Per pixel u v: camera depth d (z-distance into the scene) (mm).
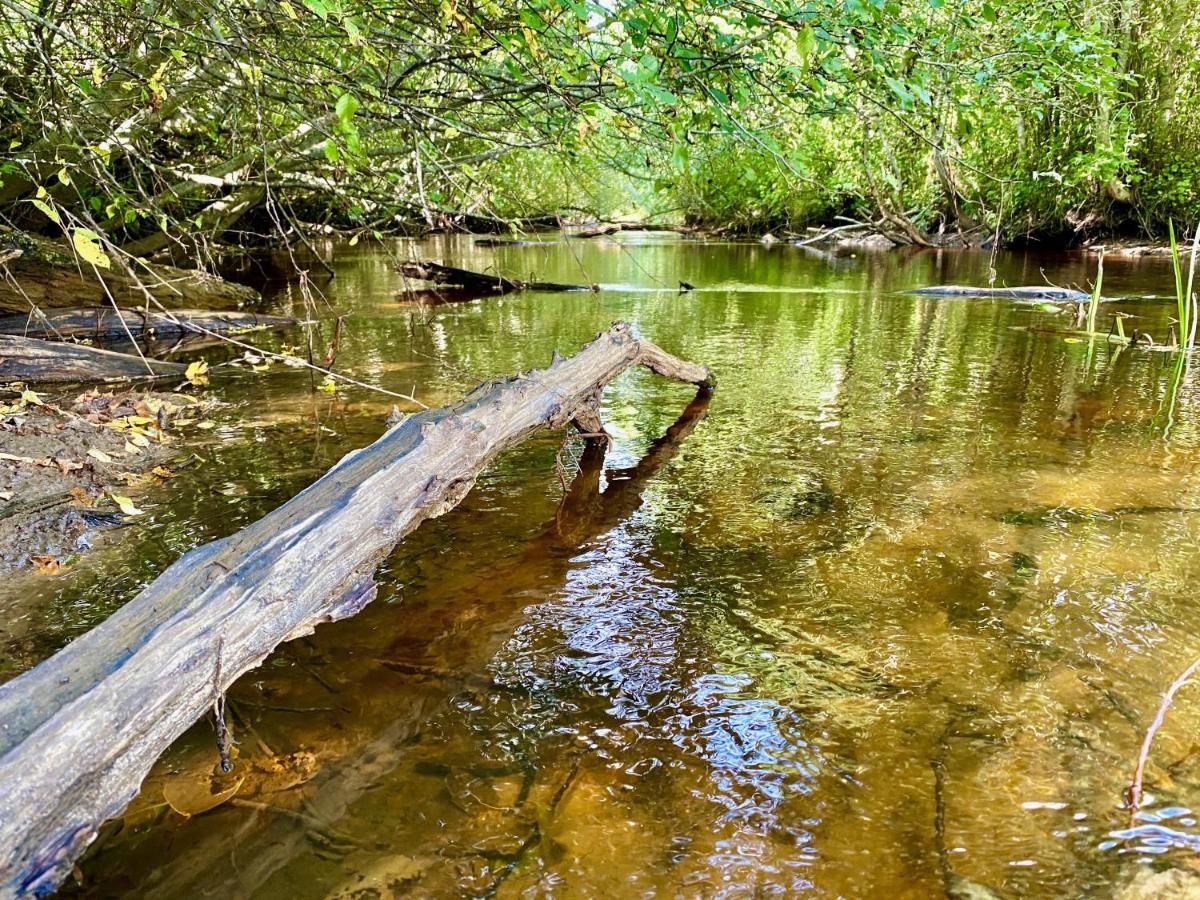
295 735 1480
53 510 2492
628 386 4176
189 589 1371
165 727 1194
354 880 1153
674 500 2586
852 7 2826
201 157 7508
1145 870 1135
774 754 1409
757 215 18625
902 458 2916
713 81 3561
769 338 5477
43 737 1042
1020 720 1468
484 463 2314
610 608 1923
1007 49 4727
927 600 1906
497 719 1524
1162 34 10703
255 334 6016
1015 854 1175
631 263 12016
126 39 4766
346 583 1661
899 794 1302
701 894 1119
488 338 5570
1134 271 9383
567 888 1135
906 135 12656
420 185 4285
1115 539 2193
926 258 12328
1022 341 5234
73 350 4449
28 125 4887
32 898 980
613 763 1396
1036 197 12500
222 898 1127
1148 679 1573
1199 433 3121
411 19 3541
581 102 3373
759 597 1955
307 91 3900
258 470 2879
